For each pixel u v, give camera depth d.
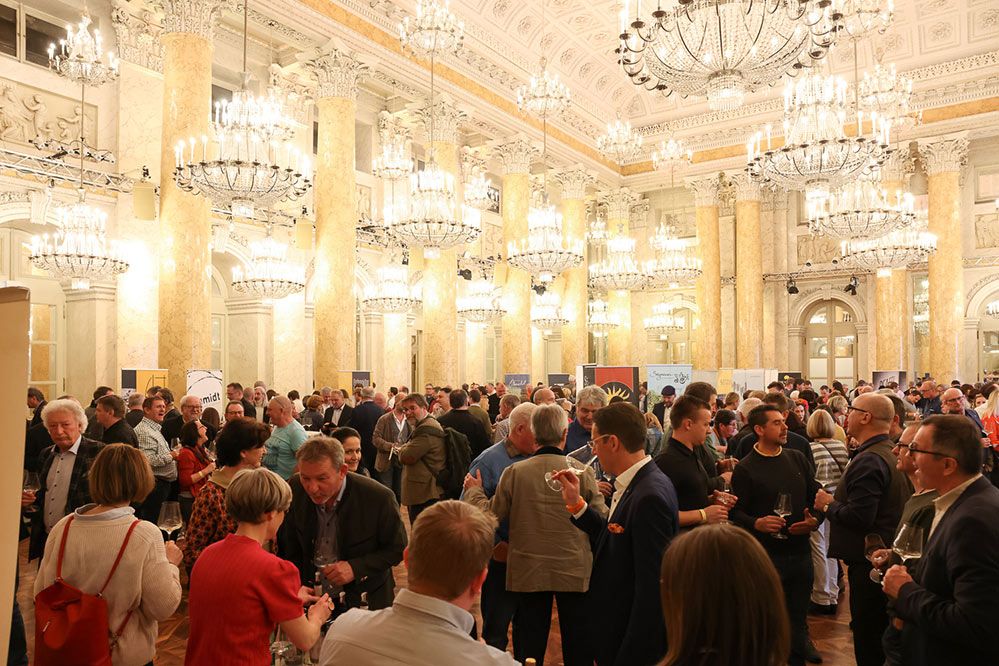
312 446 3.13
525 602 3.66
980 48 17.89
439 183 9.92
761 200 23.08
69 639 2.45
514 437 4.29
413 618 1.72
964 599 2.20
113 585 2.62
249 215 8.20
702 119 21.44
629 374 9.24
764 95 20.36
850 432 3.98
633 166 22.62
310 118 15.60
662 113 21.78
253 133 7.90
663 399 10.21
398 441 8.24
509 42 16.84
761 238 23.23
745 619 1.31
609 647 2.83
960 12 17.47
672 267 17.27
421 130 18.19
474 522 1.79
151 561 2.70
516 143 17.98
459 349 20.05
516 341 17.92
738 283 21.48
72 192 11.26
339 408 10.29
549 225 12.18
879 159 8.95
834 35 7.36
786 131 9.05
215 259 14.44
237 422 3.71
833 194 11.22
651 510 2.67
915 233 13.95
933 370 18.83
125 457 2.74
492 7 15.98
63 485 4.61
